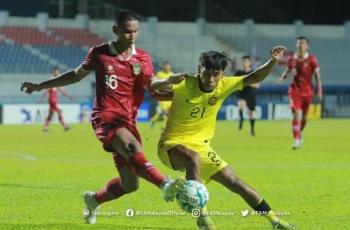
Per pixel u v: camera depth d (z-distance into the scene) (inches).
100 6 5132.9
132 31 797.9
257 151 2026.3
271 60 776.9
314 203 1041.5
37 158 1812.3
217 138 2613.2
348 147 2188.7
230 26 5246.1
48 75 4323.3
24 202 1032.8
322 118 4500.5
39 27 4859.7
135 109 819.4
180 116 792.3
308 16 5762.8
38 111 3900.1
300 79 2080.5
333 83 5167.3
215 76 757.3
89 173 1453.0
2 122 3823.8
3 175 1403.8
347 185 1253.7
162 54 4950.8
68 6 5201.8
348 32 5359.3
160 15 5467.5
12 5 5216.5
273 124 3747.5
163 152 802.2
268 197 1103.6
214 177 796.0
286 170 1512.1
